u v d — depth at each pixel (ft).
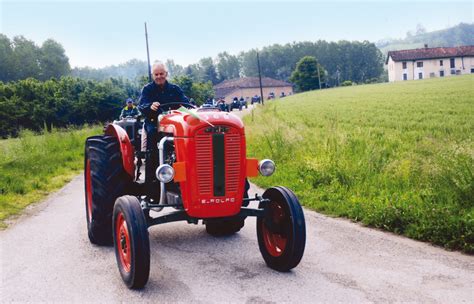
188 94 173.47
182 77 174.19
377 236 20.27
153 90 20.12
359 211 23.35
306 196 27.40
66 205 27.25
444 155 25.84
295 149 41.24
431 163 28.12
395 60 363.56
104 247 19.13
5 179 32.89
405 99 131.95
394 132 56.49
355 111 104.88
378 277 15.43
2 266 16.81
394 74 368.07
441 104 103.96
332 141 37.88
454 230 18.69
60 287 14.88
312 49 567.18
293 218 15.43
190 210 16.11
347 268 16.34
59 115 137.49
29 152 45.01
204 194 16.06
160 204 16.81
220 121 16.11
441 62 359.46
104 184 18.67
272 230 16.53
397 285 14.73
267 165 16.63
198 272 16.12
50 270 16.40
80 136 67.00
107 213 18.70
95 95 138.72
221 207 16.26
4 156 40.34
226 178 16.21
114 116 143.74
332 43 561.02
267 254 16.70
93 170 19.02
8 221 23.32
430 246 18.76
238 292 14.29
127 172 18.56
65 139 61.05
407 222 20.84
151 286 14.93
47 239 20.22
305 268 16.40
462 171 22.17
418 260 17.06
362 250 18.37
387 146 40.55
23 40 354.95
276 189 16.46
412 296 13.88
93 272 16.22
